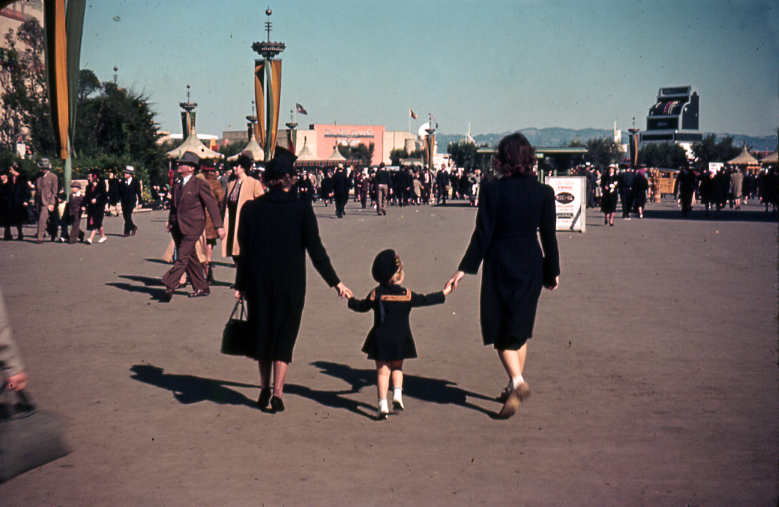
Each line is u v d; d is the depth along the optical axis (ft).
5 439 11.52
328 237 63.82
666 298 31.35
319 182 173.17
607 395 17.61
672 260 45.52
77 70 64.64
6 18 110.83
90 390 18.26
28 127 114.42
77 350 22.54
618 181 93.20
